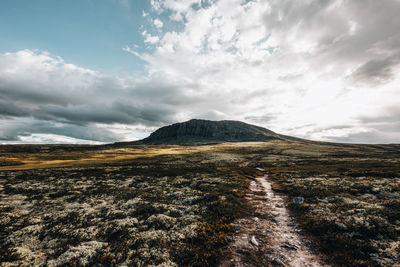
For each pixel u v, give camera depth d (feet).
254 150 400.88
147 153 394.93
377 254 28.63
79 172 148.46
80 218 49.57
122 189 88.89
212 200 66.64
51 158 325.83
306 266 27.89
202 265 29.35
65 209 58.49
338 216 43.16
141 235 39.06
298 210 54.80
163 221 46.16
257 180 121.60
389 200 52.65
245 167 191.01
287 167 184.85
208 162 233.76
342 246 31.86
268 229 42.45
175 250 33.96
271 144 574.15
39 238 38.93
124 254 32.09
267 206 61.41
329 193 68.08
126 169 164.86
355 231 35.86
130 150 494.18
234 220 48.96
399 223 37.35
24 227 44.24
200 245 35.24
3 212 54.75
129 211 55.62
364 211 44.39
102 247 34.60
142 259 30.73
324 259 29.37
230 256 31.81
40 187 92.99
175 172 143.23
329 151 369.50
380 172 106.11
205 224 44.45
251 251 33.12
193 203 65.72
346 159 228.43
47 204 64.44
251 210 57.67
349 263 27.61
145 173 139.74
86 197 73.36
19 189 87.92
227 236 39.42
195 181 104.99
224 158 274.98
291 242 35.73
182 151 416.46
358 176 104.83
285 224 45.24
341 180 91.76
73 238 38.22
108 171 152.76
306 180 100.37
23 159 311.06
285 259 30.04
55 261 30.19
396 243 30.40
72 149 582.76
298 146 494.18
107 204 64.13
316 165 182.50
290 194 76.28
